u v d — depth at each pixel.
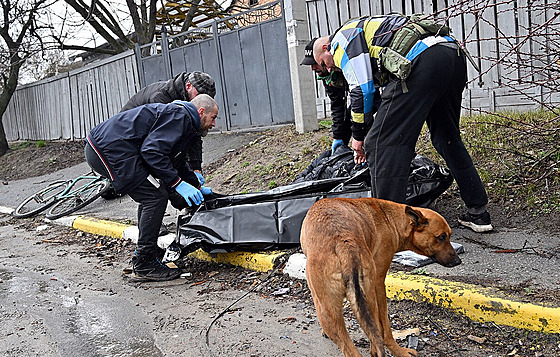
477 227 4.68
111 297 4.66
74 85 15.22
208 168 8.72
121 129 4.73
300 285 4.36
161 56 12.07
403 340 3.27
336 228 2.84
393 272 4.04
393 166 4.11
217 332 3.71
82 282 5.15
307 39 8.48
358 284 2.57
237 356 3.32
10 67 15.48
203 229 5.06
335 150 5.66
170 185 4.77
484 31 7.40
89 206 8.55
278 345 3.41
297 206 4.89
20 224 8.40
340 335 2.70
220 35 10.56
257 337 3.56
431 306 3.61
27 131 18.08
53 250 6.53
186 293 4.59
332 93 5.35
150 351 3.55
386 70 4.14
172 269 5.04
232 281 4.74
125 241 6.48
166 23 15.72
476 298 3.39
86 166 12.24
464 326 3.36
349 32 4.17
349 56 4.14
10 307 4.59
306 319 3.76
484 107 7.57
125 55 13.03
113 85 13.74
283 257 4.79
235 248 4.98
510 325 3.23
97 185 8.65
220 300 4.32
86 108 14.97
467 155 4.59
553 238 4.37
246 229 4.94
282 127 9.65
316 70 4.84
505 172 5.61
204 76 5.74
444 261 3.29
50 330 4.02
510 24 7.15
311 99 8.57
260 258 4.84
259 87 10.07
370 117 4.28
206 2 14.68
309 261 2.86
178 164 5.19
